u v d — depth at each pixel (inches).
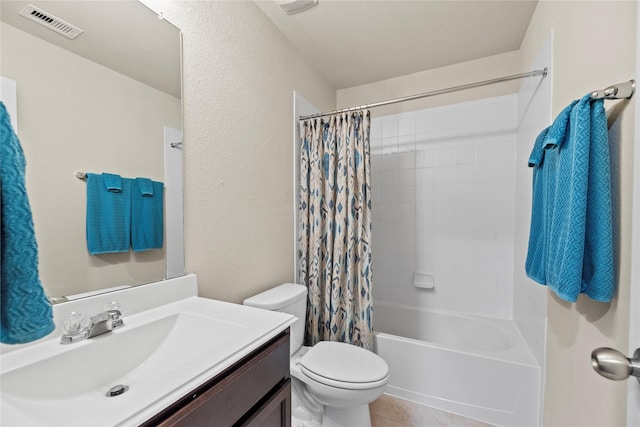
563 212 33.5
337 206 72.2
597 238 29.7
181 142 43.9
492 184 84.4
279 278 68.4
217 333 33.9
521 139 75.2
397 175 96.4
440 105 90.2
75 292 31.4
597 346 33.5
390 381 69.2
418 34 72.4
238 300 55.1
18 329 15.0
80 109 32.2
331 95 100.1
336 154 74.3
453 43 76.7
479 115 85.6
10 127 15.7
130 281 36.8
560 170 34.8
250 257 58.6
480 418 60.4
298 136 77.0
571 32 43.1
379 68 89.5
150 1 40.1
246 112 57.9
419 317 90.7
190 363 24.7
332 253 73.1
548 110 52.9
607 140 29.8
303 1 59.2
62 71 30.8
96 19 33.9
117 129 35.8
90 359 27.7
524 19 66.5
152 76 40.0
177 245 42.9
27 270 15.3
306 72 83.4
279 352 33.7
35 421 20.2
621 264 28.8
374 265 99.5
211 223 49.0
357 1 60.2
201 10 47.8
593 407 34.4
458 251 88.7
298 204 76.5
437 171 91.0
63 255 30.5
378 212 99.1
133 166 37.4
